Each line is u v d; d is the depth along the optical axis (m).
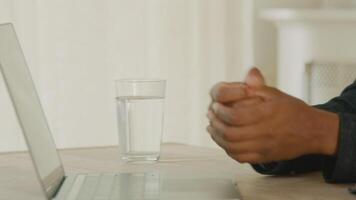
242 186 1.12
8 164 1.38
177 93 3.21
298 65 3.63
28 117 1.02
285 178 1.20
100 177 1.15
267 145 1.11
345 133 1.13
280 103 1.10
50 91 2.89
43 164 1.01
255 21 3.77
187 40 3.21
